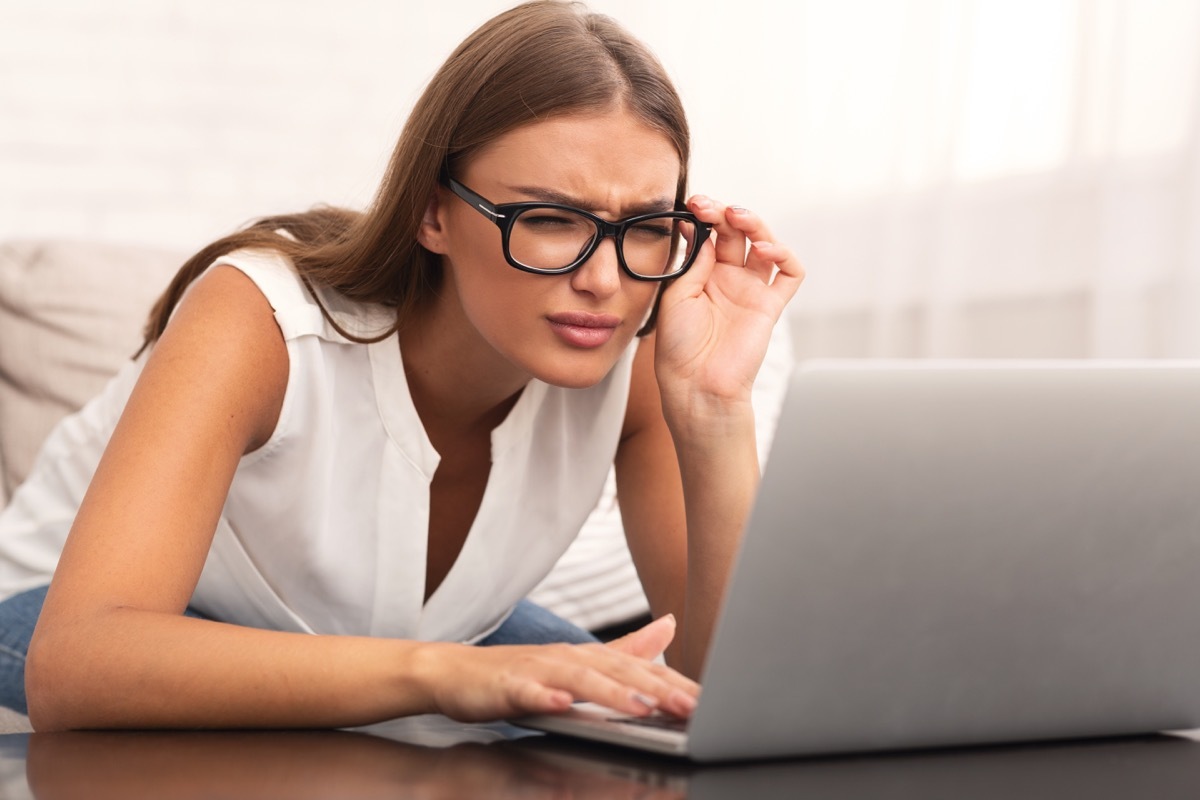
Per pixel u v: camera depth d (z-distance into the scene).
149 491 1.02
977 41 2.87
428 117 1.17
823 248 3.42
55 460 1.69
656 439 1.54
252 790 0.64
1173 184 2.40
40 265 2.33
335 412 1.30
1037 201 2.71
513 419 1.38
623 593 2.15
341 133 3.48
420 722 0.91
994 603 0.74
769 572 0.67
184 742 0.81
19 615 1.53
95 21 3.25
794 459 0.66
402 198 1.20
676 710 0.76
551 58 1.11
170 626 0.89
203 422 1.10
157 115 3.32
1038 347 2.72
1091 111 2.59
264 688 0.84
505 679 0.79
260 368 1.18
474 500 1.45
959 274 2.91
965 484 0.70
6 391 2.22
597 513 2.27
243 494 1.31
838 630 0.71
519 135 1.11
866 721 0.75
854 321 3.33
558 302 1.12
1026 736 0.81
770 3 3.54
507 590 1.49
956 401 0.69
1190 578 0.79
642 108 1.12
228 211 3.39
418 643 0.85
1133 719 0.84
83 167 3.27
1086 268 2.61
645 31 3.72
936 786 0.69
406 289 1.28
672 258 1.29
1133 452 0.74
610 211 1.12
